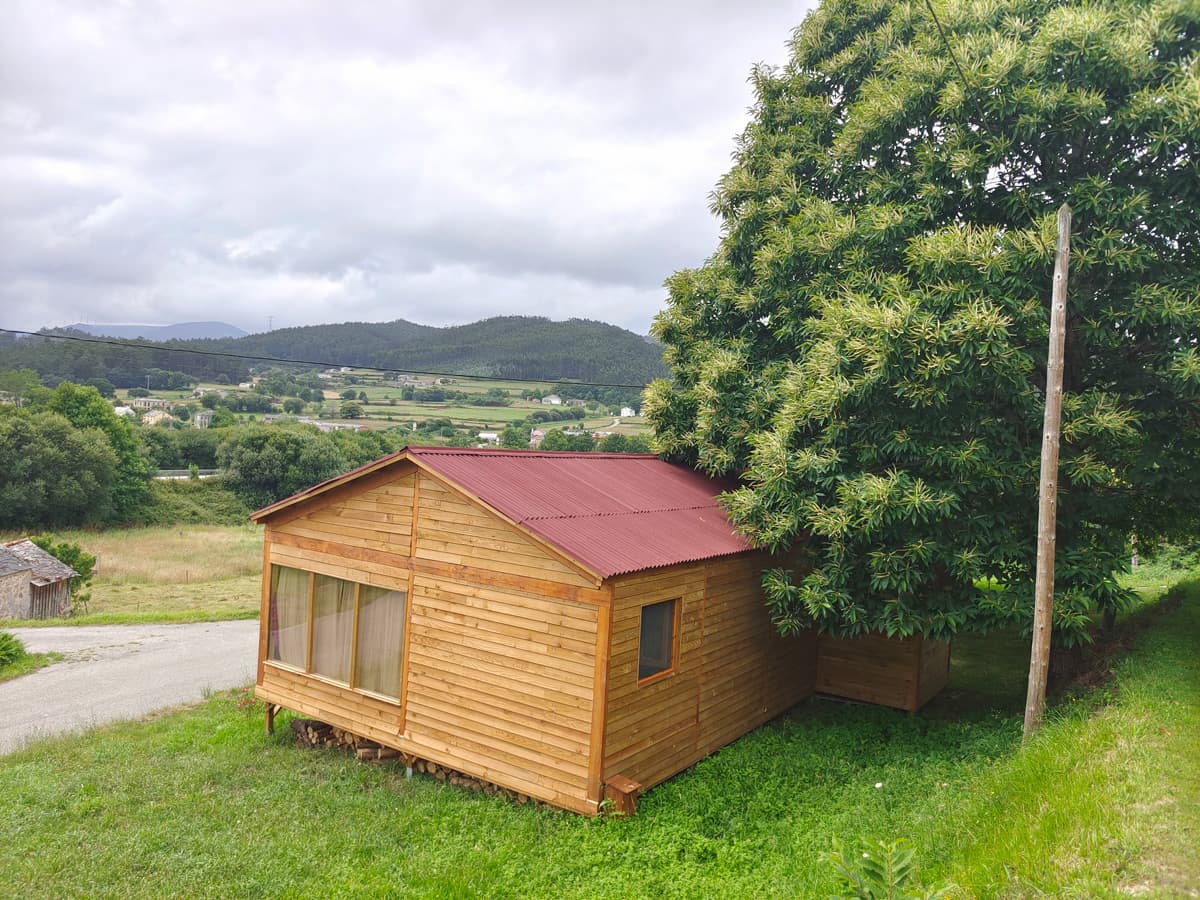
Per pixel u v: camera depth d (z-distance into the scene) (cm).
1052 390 796
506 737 848
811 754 934
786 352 1300
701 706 935
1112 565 919
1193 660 930
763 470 1012
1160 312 835
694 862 683
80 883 675
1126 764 620
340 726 1026
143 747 1064
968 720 1082
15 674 1516
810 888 600
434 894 644
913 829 673
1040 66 899
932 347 859
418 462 906
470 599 889
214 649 1762
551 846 722
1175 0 858
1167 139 828
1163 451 966
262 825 796
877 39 1256
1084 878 471
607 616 769
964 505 970
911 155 1131
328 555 1052
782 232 1210
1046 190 947
